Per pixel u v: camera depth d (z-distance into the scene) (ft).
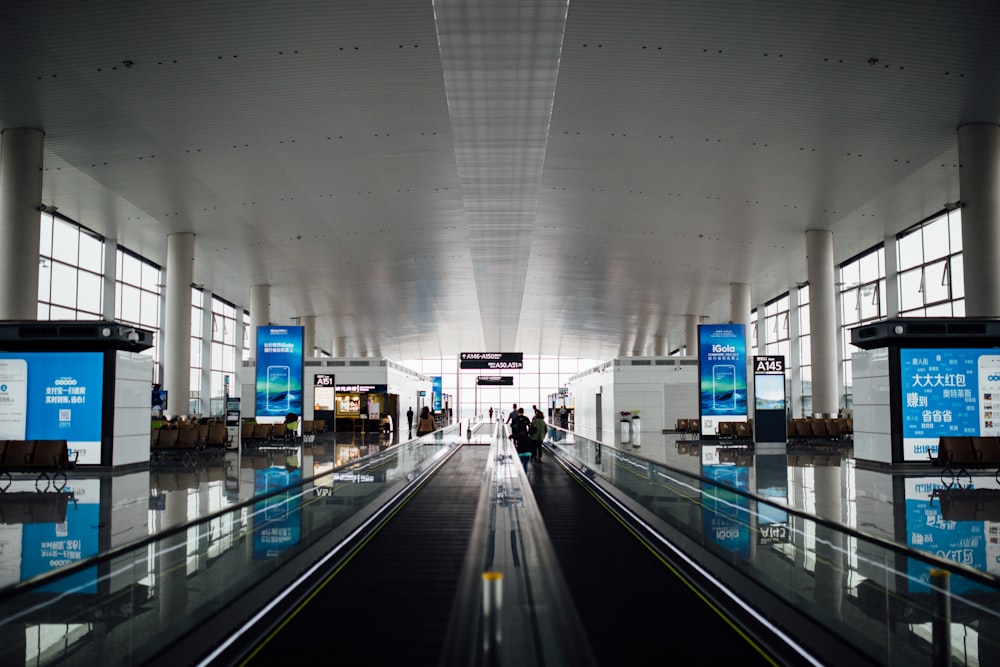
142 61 47.01
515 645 16.92
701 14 42.68
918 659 16.05
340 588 24.11
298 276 119.75
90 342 50.37
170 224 86.12
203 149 61.62
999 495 37.45
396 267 114.01
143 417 54.75
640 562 27.89
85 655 15.99
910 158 63.16
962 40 44.42
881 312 103.14
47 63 46.80
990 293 53.21
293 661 17.60
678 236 92.79
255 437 82.48
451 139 60.70
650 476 36.22
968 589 14.61
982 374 48.19
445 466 67.10
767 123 56.85
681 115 55.72
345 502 34.12
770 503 23.95
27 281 54.75
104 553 16.25
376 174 69.31
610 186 73.31
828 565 21.24
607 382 132.77
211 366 138.62
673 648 18.57
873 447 51.13
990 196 54.44
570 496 46.09
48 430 50.19
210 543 22.38
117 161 64.03
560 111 55.36
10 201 55.26
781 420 71.77
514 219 76.43
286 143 60.85
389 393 127.24
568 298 144.05
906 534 26.55
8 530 28.40
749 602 22.13
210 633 18.31
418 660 17.62
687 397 124.67
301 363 89.35
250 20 43.16
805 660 17.89
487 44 40.16
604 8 42.24
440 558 28.48
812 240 88.12
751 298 145.28
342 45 45.93
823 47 45.73
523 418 59.93
